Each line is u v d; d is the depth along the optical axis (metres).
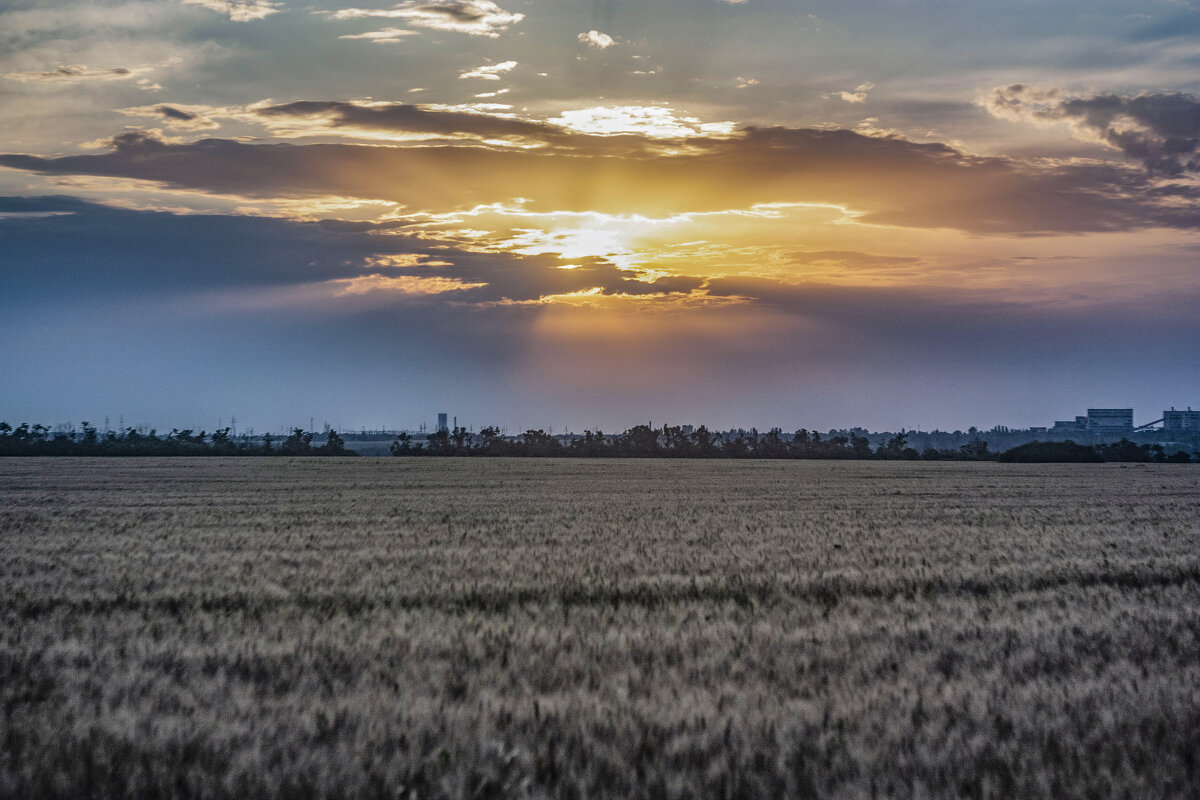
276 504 36.81
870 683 9.46
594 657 10.35
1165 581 17.61
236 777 6.79
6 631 12.09
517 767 7.02
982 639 11.74
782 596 14.89
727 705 8.61
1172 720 8.39
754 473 75.75
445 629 11.90
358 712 8.27
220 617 12.95
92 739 7.62
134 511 32.88
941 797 6.61
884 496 44.62
